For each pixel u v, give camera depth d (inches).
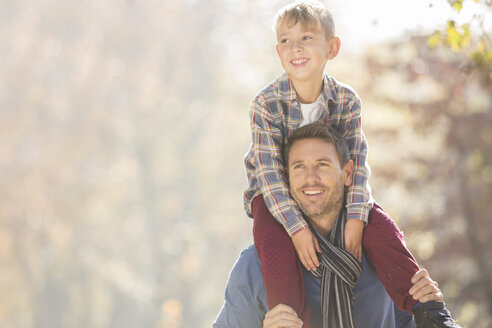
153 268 2172.7
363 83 789.9
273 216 173.5
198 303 2142.0
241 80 2410.2
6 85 2070.6
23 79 2076.8
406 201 807.1
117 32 2251.5
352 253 164.9
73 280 1968.5
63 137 2053.4
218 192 2282.2
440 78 743.1
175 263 2105.1
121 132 2209.6
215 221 2182.6
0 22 2196.1
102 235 2144.4
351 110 181.3
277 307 159.0
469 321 724.7
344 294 161.9
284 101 178.9
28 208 1904.5
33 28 2177.7
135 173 2267.5
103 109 2138.3
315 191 166.9
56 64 2175.2
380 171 780.0
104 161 2103.8
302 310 162.1
